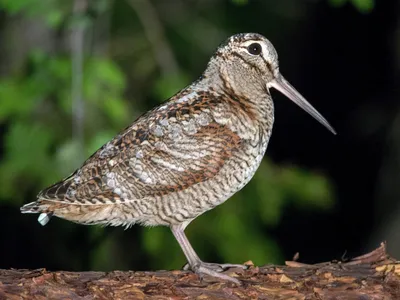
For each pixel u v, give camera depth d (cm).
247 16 1683
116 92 1317
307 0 1745
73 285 846
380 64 1777
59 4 1288
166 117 913
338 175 1817
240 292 841
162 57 1459
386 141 1555
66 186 898
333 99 1828
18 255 1530
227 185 918
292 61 1823
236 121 918
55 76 1290
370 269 897
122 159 902
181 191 904
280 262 1461
